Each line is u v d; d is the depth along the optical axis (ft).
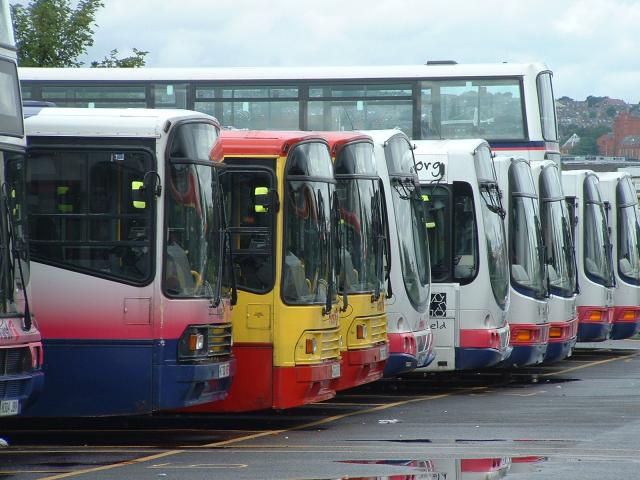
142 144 128.98
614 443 125.29
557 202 223.30
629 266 269.23
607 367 236.84
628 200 271.90
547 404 167.22
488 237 190.19
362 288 158.40
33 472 106.63
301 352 139.74
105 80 244.42
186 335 128.36
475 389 192.85
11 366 112.88
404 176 175.83
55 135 129.70
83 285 128.67
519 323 203.21
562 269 221.05
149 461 113.60
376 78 244.01
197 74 244.42
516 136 242.17
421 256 177.17
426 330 177.17
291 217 140.97
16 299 114.73
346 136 161.48
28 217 127.03
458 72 242.99
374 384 203.41
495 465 109.19
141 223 128.36
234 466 109.60
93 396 128.57
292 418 152.25
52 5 299.99
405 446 123.85
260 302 139.64
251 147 141.69
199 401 130.11
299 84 244.22
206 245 131.75
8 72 116.98
